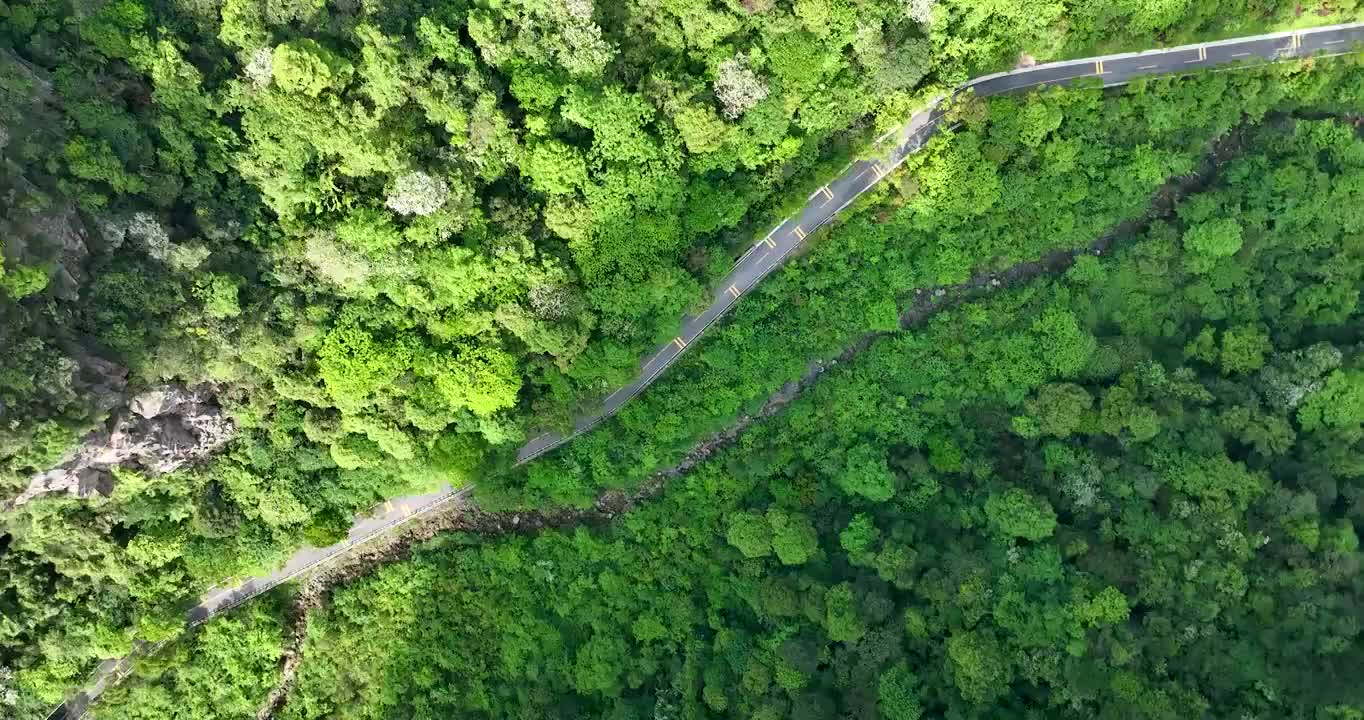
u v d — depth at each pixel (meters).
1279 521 85.31
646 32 83.31
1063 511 89.88
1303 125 94.31
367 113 78.50
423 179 78.75
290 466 89.25
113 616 86.69
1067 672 81.19
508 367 86.75
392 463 91.06
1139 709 79.31
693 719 89.81
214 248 79.62
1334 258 93.06
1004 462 93.31
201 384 82.94
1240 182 94.62
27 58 73.06
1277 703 79.38
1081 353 91.81
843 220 92.62
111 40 73.94
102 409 73.19
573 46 79.31
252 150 78.81
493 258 83.19
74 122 73.25
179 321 77.38
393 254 81.38
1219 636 82.62
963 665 81.69
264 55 75.12
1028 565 86.12
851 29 84.50
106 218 73.56
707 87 84.19
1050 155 91.75
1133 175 92.88
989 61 91.19
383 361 84.62
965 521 90.75
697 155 85.94
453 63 79.38
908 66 85.19
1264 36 93.06
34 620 82.62
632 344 89.56
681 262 89.50
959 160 90.31
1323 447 89.12
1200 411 90.19
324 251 79.94
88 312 73.44
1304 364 89.62
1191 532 85.81
